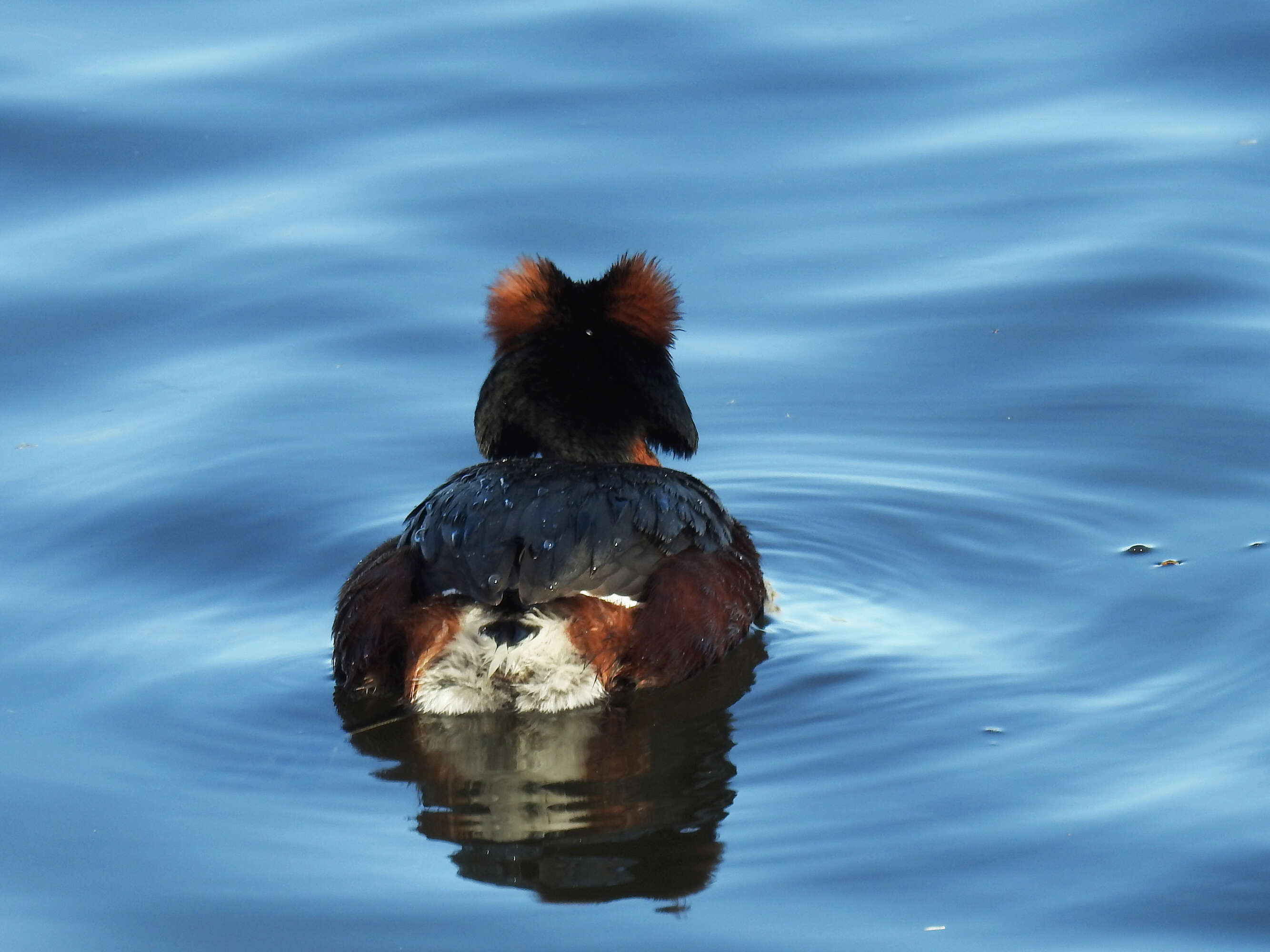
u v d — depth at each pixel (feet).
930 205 62.85
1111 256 59.67
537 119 68.33
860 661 40.09
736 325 57.98
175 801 34.22
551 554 37.47
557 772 35.40
